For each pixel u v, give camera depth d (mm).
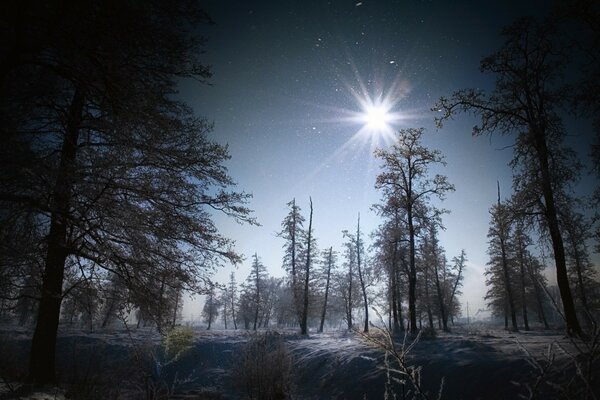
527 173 14820
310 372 14016
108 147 8031
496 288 40906
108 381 6328
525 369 8281
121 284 9102
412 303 20141
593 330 1753
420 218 21406
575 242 14312
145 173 8492
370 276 33250
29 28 5602
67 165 6359
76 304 8914
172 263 9422
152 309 9078
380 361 11969
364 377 11500
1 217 6070
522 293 35625
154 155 8250
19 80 6492
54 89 7020
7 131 5602
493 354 10312
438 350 12000
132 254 8945
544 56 14195
